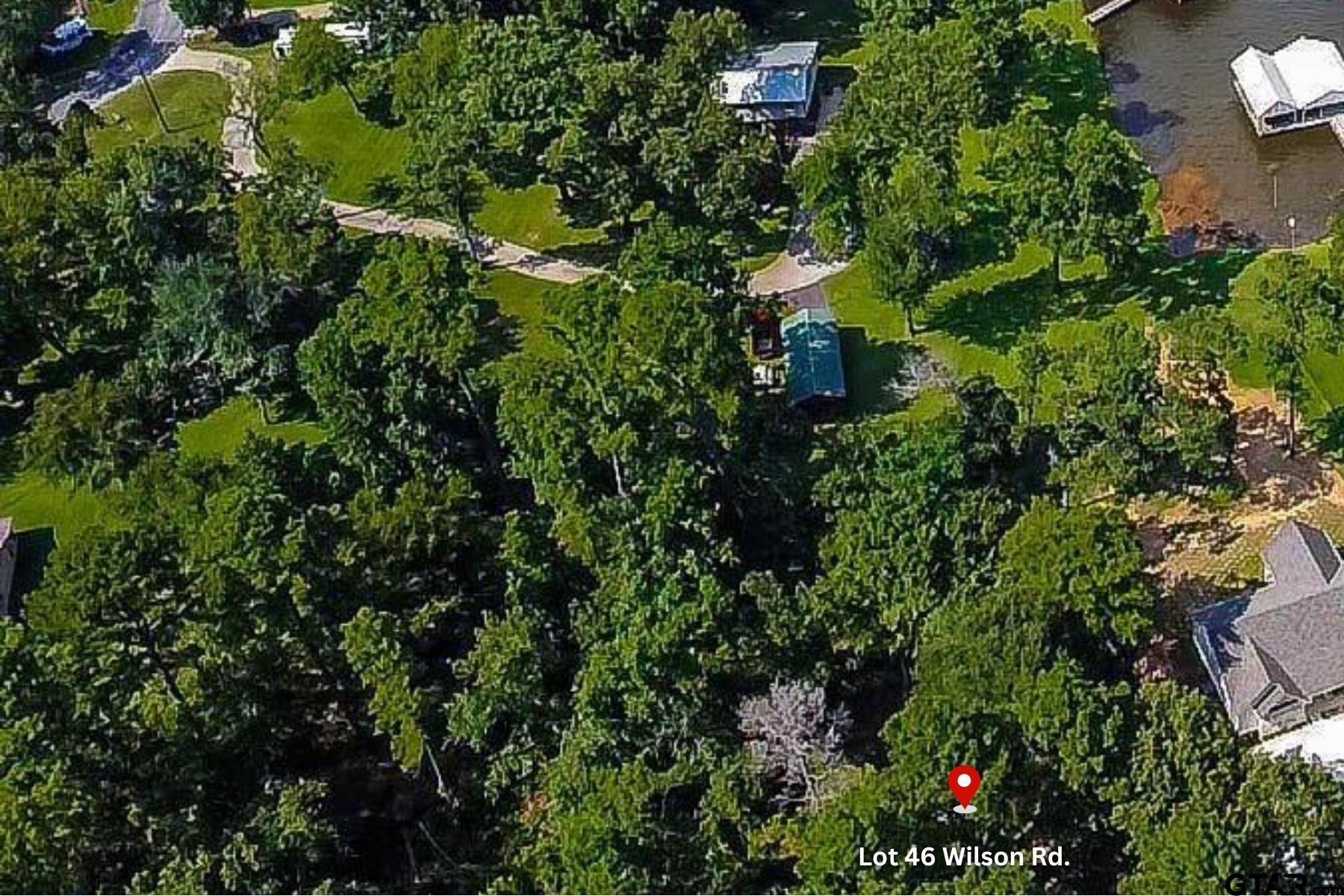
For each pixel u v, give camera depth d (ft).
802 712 297.33
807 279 465.88
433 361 374.43
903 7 520.42
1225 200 475.72
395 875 308.40
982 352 432.25
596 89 454.40
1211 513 374.22
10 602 399.03
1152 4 565.53
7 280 445.37
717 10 531.09
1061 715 269.03
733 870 271.90
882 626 319.06
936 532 319.88
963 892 247.09
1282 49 527.81
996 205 468.75
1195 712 272.92
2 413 462.19
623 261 409.49
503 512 392.68
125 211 448.24
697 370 352.28
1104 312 437.17
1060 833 272.72
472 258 487.61
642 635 299.79
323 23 595.47
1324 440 387.55
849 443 365.81
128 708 296.71
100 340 475.72
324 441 427.33
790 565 359.05
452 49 497.46
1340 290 376.27
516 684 305.73
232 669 306.14
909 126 453.58
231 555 313.32
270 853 272.31
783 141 524.52
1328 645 319.68
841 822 257.14
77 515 425.28
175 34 632.79
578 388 355.77
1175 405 361.51
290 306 450.71
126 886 271.69
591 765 286.66
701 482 341.41
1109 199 421.18
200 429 444.55
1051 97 527.40
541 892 269.64
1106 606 304.09
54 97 605.31
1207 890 242.17
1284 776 263.29
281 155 481.05
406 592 341.41
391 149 547.08
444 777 320.50
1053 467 361.10
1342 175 477.77
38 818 262.06
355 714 331.98
